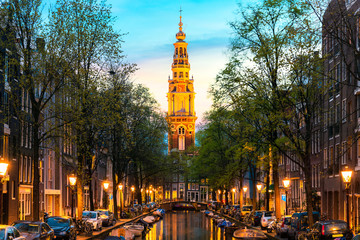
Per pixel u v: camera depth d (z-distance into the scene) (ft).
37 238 92.12
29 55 116.37
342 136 155.74
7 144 148.46
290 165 241.76
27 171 169.78
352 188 146.51
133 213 256.52
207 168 252.01
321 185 185.26
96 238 140.05
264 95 119.44
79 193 144.66
